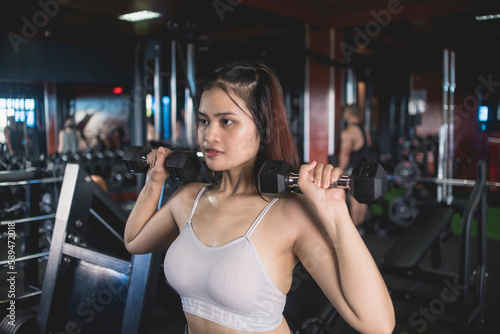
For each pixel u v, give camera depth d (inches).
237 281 38.0
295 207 39.4
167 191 103.8
